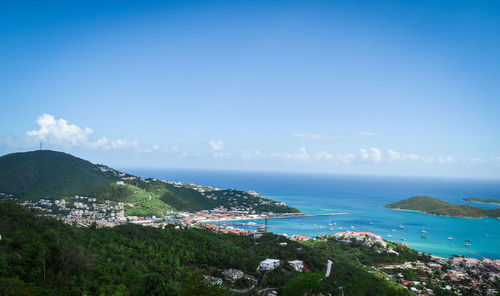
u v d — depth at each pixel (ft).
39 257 294.05
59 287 269.85
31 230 362.53
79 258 316.81
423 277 540.93
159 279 306.55
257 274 421.59
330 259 546.67
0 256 284.41
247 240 572.51
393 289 433.48
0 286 230.27
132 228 488.44
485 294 467.93
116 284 302.04
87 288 276.82
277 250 529.45
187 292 234.79
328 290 378.94
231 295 333.42
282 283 392.27
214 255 450.71
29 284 252.62
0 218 375.86
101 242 397.80
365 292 399.65
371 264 591.37
